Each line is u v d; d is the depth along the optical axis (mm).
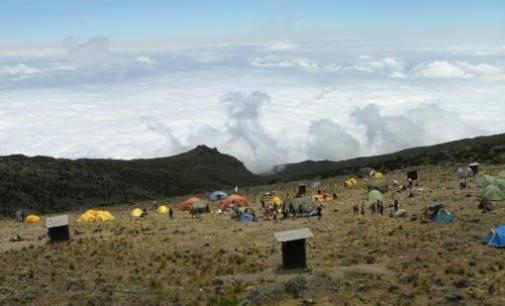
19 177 151875
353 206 60406
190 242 49312
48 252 47500
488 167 81562
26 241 55938
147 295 33594
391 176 88562
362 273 33719
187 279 36844
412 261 35781
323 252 41281
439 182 74062
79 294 34250
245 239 49719
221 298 32156
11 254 47781
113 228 61250
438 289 29812
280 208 66812
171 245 48156
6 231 67875
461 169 76250
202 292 33688
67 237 53562
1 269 41750
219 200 87375
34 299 34031
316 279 32188
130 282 36719
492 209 50812
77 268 41000
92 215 71062
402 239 42719
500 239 37844
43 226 72625
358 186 82938
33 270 40656
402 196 66500
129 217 74750
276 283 32469
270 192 93312
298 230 36969
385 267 35062
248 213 62812
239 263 40375
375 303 28766
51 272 40000
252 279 35406
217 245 47469
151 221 67438
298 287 31453
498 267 33000
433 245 39594
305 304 29453
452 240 40375
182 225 61375
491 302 27281
